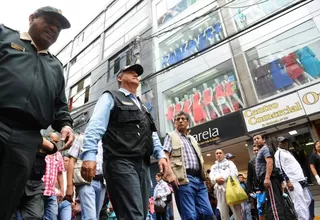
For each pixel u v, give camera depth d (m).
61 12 1.92
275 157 5.11
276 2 10.34
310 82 8.54
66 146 2.08
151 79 13.41
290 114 8.07
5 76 1.57
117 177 2.01
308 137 8.13
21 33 1.83
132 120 2.20
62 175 4.29
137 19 17.27
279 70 9.33
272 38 9.92
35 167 2.85
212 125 9.73
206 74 11.40
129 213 1.90
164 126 11.95
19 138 1.56
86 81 19.58
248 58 10.26
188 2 13.93
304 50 9.04
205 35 12.22
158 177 7.53
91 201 3.37
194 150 3.71
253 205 7.16
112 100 2.24
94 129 2.02
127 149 2.08
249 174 5.30
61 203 4.48
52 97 1.86
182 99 11.87
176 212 8.22
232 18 11.45
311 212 4.95
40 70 1.81
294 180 4.85
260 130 8.52
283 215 4.03
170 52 13.42
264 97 9.30
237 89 10.15
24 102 1.60
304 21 9.39
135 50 9.82
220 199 5.59
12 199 1.52
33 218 2.77
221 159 5.96
